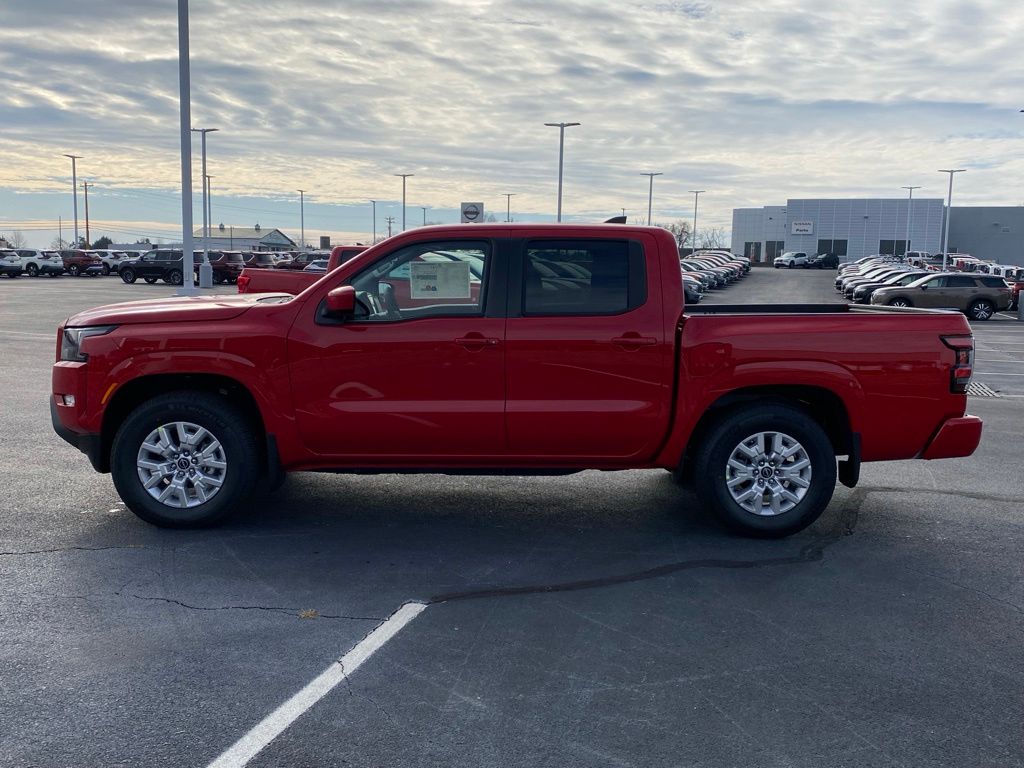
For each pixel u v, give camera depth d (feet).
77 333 18.71
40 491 21.70
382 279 18.61
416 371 18.25
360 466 18.94
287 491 22.34
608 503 21.74
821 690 12.41
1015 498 22.48
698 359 18.26
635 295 18.44
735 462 18.71
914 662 13.32
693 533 19.39
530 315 18.30
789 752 10.84
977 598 15.85
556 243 18.43
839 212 326.24
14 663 12.86
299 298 18.52
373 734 11.11
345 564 17.15
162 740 10.90
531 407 18.33
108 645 13.48
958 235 318.86
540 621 14.58
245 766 10.39
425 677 12.60
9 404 33.45
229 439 18.62
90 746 10.75
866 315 18.53
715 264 208.23
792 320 18.42
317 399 18.37
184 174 85.40
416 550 18.03
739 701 12.06
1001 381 48.08
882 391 18.51
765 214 364.79
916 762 10.68
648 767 10.50
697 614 14.98
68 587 15.75
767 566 17.35
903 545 18.72
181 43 82.79
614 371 18.33
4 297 105.50
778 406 18.71
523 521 20.15
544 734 11.16
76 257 184.03
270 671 12.73
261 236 437.17
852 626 14.57
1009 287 107.24
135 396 19.53
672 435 18.58
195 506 18.81
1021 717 11.76
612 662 13.15
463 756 10.66
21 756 10.52
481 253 18.49
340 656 13.21
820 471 18.66
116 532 18.76
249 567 16.89
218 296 22.41
